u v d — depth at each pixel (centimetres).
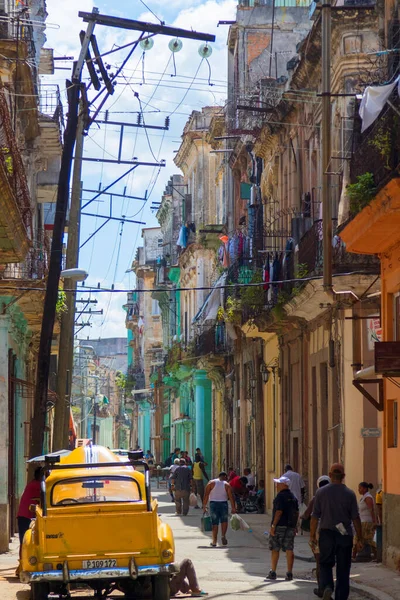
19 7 3259
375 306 3031
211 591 2161
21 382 3638
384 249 2534
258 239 4528
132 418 13775
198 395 7244
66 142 2639
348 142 2842
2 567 2662
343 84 3198
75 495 1909
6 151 2464
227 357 5928
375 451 3077
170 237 9331
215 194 7375
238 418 5619
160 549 1859
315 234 3172
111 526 1855
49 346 2573
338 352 3256
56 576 1828
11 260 2697
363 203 2208
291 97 3925
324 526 1888
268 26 5188
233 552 3011
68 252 3259
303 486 3334
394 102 2111
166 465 8062
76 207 3272
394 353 2147
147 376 11762
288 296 3541
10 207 2298
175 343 7856
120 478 1933
